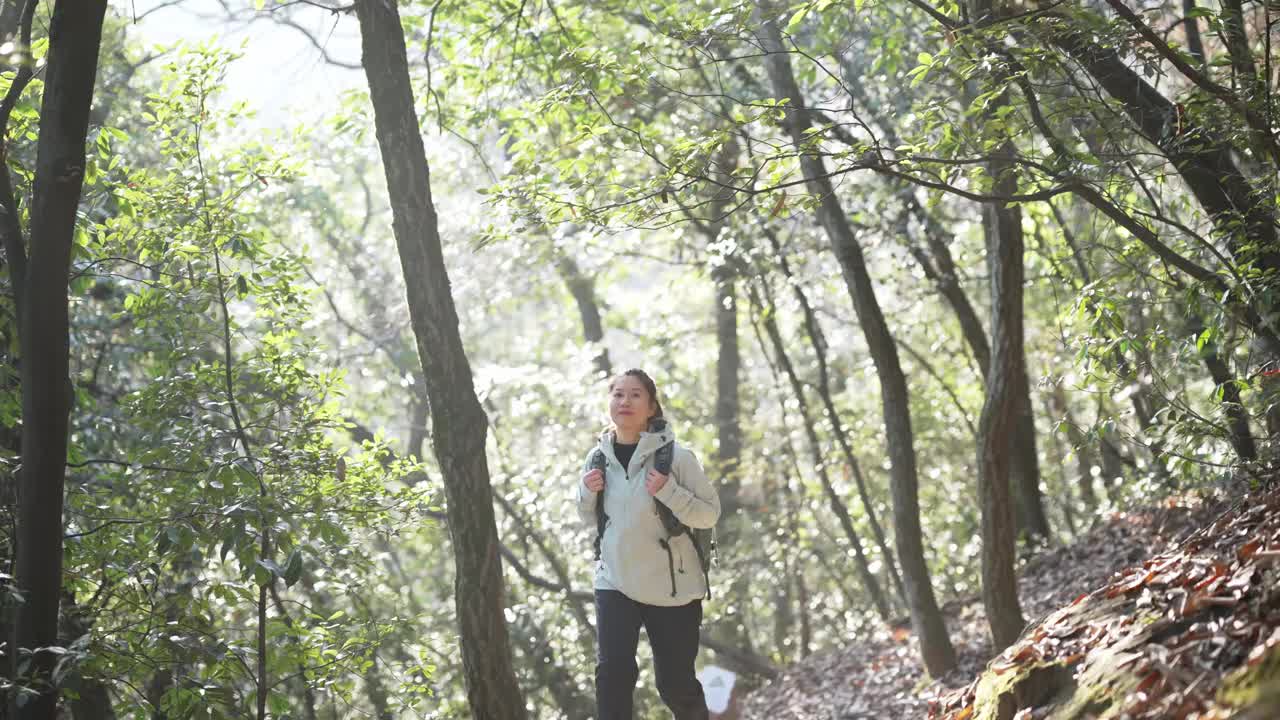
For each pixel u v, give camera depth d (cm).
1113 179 530
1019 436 1258
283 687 834
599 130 528
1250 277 486
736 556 1633
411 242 489
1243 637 298
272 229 1243
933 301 1586
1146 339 534
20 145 595
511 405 1498
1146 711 301
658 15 734
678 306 2102
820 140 482
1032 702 357
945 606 1175
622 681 454
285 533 491
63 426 405
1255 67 513
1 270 529
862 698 977
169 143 588
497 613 486
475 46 835
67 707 719
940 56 520
